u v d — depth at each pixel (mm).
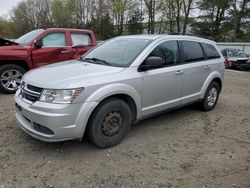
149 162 3994
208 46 6414
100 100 4039
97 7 56438
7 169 3674
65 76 4102
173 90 5262
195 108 6688
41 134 3875
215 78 6512
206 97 6332
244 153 4402
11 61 7441
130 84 4426
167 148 4457
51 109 3748
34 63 7672
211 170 3850
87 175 3615
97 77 4137
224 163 4055
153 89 4832
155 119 5793
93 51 5543
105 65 4684
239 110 6824
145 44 5004
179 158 4148
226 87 10273
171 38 5406
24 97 4180
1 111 5891
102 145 4266
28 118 3986
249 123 5840
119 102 4316
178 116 6082
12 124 5152
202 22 43406
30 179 3488
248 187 3486
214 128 5449
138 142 4621
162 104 5098
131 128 5223
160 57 4840
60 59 8133
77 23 58500
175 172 3764
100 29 54281
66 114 3775
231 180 3625
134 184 3465
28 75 4449
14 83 7504
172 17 43500
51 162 3887
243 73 16484
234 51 19969
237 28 39688
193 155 4262
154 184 3480
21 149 4207
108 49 5316
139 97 4617
